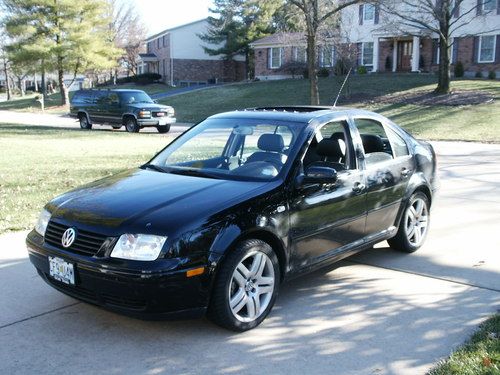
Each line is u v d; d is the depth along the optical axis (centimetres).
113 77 6744
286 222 450
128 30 6800
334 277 552
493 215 809
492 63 3475
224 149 533
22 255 609
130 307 390
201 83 5897
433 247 656
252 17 5266
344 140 539
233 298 415
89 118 2477
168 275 377
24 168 1169
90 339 412
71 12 4194
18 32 4122
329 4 2930
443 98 2798
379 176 558
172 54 5738
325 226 491
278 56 4675
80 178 1045
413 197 623
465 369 349
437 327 433
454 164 1329
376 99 3009
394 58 3997
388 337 416
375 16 3981
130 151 1512
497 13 3409
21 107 4706
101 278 389
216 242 398
